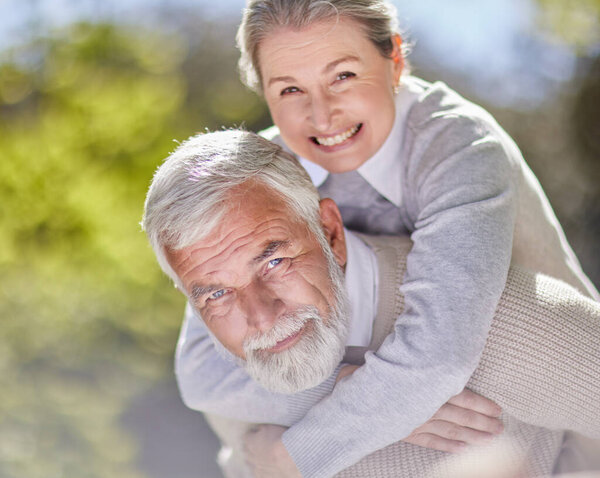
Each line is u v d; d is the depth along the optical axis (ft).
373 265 5.47
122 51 20.31
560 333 4.92
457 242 5.08
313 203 5.09
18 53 19.54
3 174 16.17
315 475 5.08
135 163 17.83
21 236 16.38
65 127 17.43
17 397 16.38
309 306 4.92
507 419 5.14
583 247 19.66
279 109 5.77
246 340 4.90
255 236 4.78
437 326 4.81
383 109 5.76
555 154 21.53
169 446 17.94
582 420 4.99
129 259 16.92
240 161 4.86
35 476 16.21
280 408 5.57
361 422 4.91
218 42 28.25
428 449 5.17
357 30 5.57
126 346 17.57
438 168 5.64
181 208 4.77
